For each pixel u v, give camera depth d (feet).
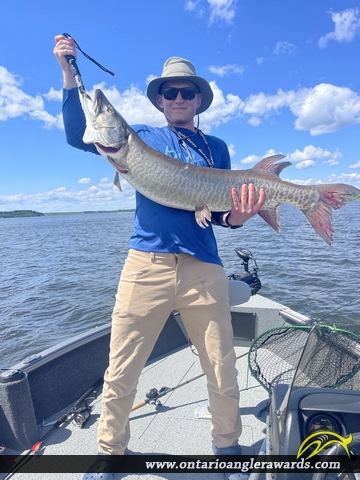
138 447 9.05
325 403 5.50
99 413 10.58
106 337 12.33
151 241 8.13
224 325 8.12
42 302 35.83
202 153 9.43
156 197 8.71
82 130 8.93
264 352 11.02
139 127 9.77
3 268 58.08
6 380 8.77
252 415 10.30
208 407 10.49
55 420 10.25
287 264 42.52
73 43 8.57
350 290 30.96
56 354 10.50
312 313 26.25
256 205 8.87
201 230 8.59
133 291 7.94
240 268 41.42
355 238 65.21
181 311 8.28
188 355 14.19
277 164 9.86
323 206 9.68
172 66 9.21
